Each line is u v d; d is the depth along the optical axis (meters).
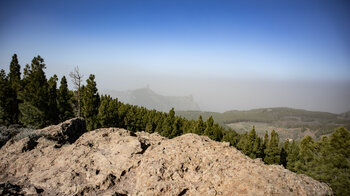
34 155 17.75
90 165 15.80
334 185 27.94
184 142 18.11
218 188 11.59
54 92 41.94
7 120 36.84
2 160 17.33
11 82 47.81
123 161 15.95
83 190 13.00
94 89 44.38
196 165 14.34
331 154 30.03
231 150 16.56
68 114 43.12
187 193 11.92
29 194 12.66
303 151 37.03
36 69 42.28
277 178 11.56
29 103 35.28
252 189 10.66
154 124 62.50
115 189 13.40
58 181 13.91
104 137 20.53
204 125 49.31
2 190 11.98
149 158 15.62
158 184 12.32
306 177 12.41
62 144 22.86
